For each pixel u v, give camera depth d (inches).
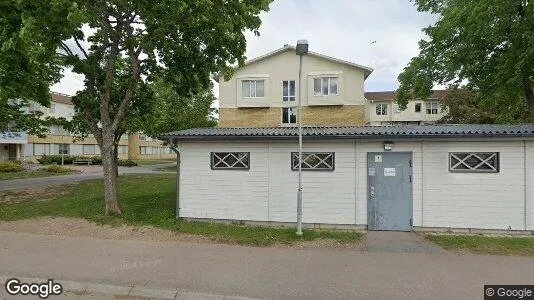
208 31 408.8
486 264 229.9
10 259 241.9
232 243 284.4
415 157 342.0
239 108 1087.6
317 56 1045.8
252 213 370.3
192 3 362.0
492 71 658.2
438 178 337.4
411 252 259.3
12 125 805.2
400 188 345.4
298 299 179.0
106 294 193.5
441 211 336.8
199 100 1266.0
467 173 332.5
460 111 1296.8
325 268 223.3
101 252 257.9
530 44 535.5
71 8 298.5
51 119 835.4
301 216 326.3
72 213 396.5
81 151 1952.5
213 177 378.3
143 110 516.4
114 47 391.9
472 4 599.5
